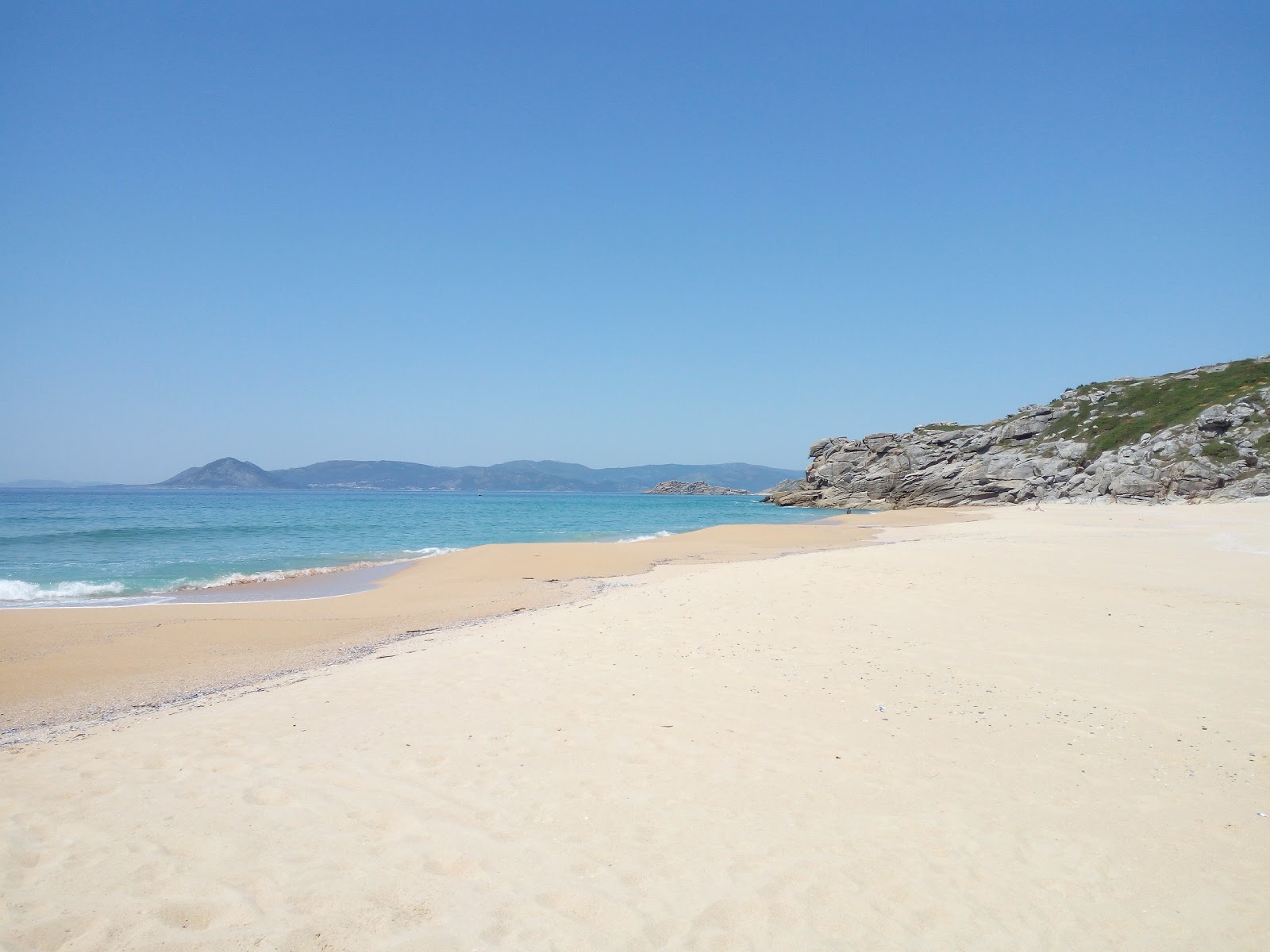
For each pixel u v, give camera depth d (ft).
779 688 28.14
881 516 239.09
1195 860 16.29
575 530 180.75
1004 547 73.61
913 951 13.20
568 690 28.17
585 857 16.11
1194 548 73.36
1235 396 241.35
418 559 94.38
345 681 30.53
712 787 19.67
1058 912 14.47
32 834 16.89
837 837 17.10
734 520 237.04
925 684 28.58
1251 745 22.35
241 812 18.15
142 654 42.68
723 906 14.35
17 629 49.16
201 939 13.03
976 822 17.90
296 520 212.64
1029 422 305.32
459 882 15.07
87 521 191.21
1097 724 24.25
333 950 12.84
